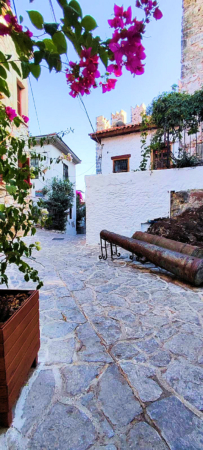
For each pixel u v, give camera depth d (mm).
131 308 2676
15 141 1467
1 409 1159
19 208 1506
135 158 10922
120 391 1440
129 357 1778
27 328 1431
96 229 7594
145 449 1087
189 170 6203
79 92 1121
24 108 7629
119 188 7199
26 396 1394
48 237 10695
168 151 6559
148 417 1257
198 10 6836
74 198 17656
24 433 1159
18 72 967
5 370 1125
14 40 891
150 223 6754
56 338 2045
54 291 3238
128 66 942
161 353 1827
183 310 2611
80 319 2406
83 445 1102
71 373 1598
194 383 1508
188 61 7152
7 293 1647
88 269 4488
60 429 1184
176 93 6078
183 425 1210
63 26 856
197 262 3324
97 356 1789
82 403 1347
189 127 6680
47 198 13719
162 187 6582
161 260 3857
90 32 885
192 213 5777
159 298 2977
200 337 2055
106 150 11719
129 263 4977
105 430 1181
